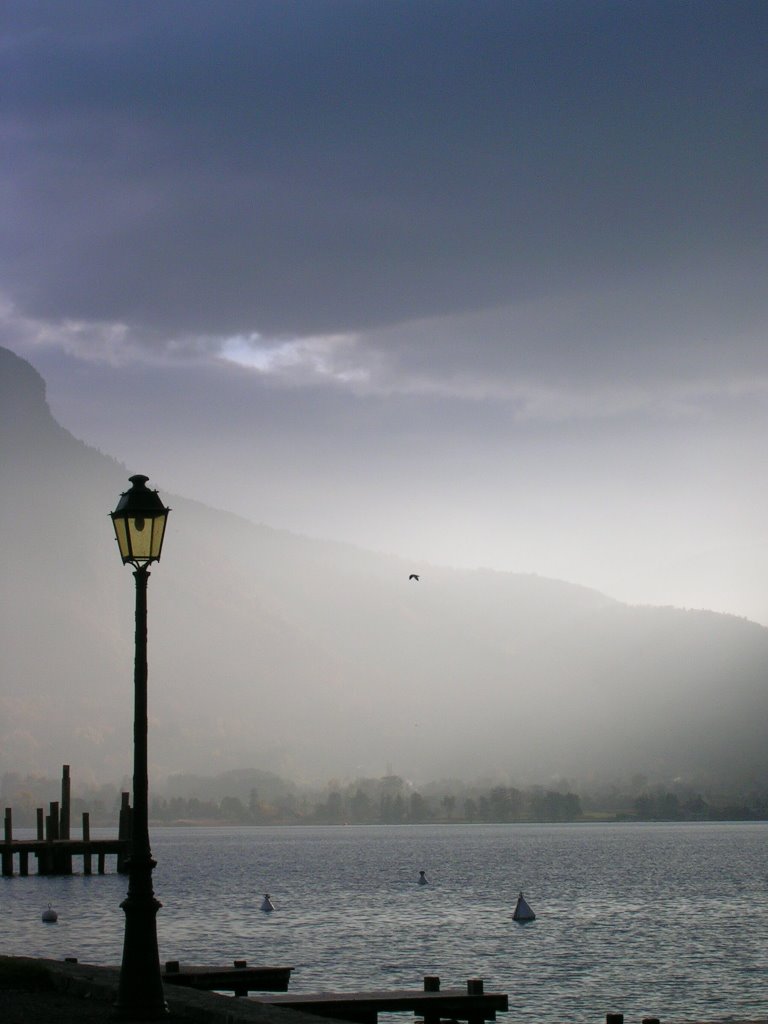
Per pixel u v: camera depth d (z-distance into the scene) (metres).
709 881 154.00
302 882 155.88
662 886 144.88
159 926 94.75
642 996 61.03
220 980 39.59
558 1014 55.91
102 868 148.75
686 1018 54.53
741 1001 59.69
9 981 32.31
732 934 89.50
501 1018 54.88
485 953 77.50
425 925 96.06
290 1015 25.48
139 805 27.36
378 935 88.19
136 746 27.59
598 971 69.38
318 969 69.44
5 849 146.00
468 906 115.31
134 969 26.62
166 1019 26.36
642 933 90.06
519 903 100.62
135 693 27.81
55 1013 27.31
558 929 93.06
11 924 93.50
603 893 133.50
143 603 28.28
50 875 146.62
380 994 37.56
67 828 154.62
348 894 132.38
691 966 71.50
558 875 169.38
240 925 95.81
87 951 76.69
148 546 28.19
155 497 28.52
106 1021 26.11
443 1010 36.72
